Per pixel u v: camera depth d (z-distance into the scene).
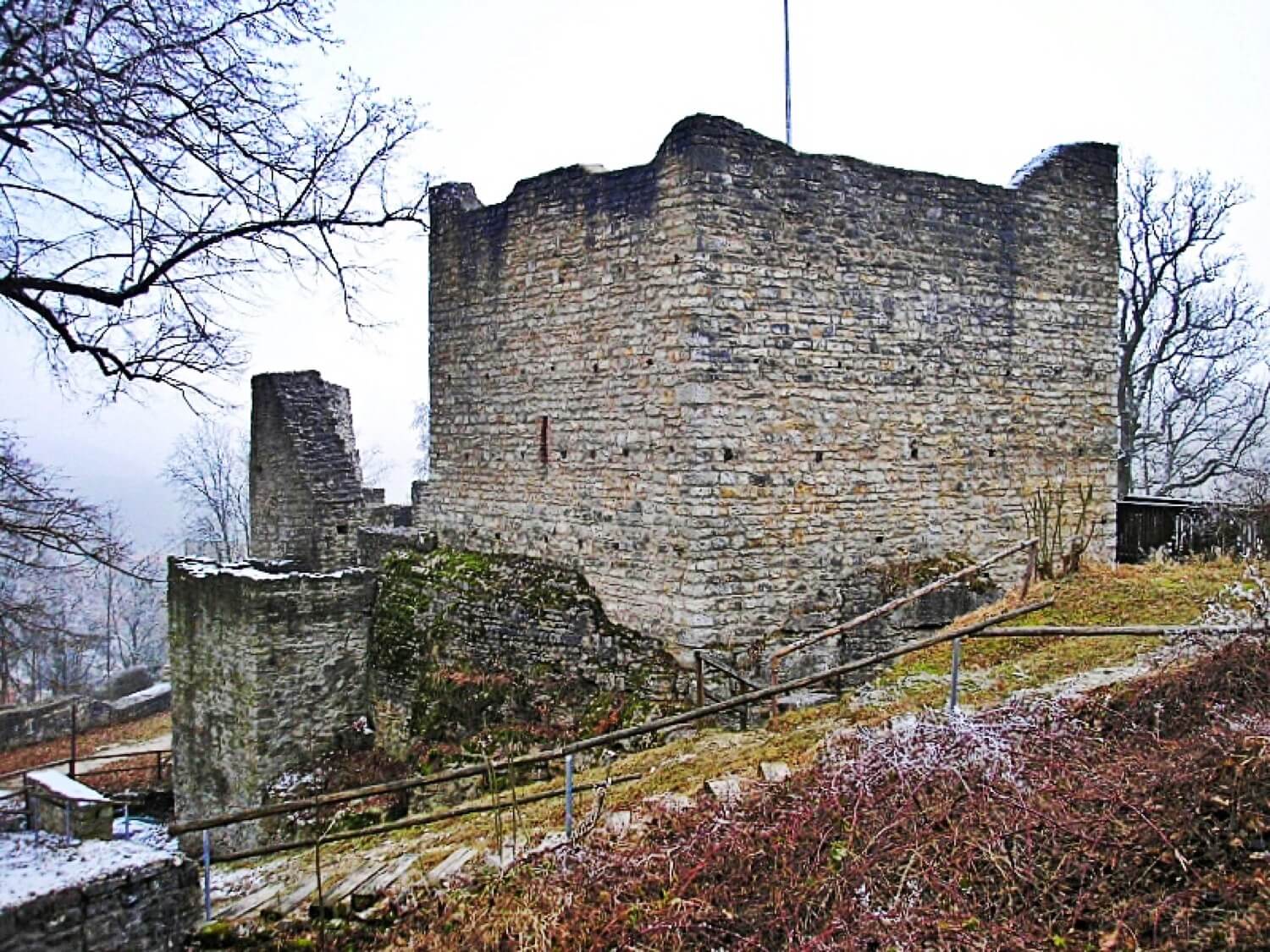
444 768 10.30
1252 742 4.96
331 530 15.70
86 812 7.11
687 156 9.71
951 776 5.38
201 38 6.75
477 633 11.59
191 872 5.77
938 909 4.52
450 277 12.63
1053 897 4.46
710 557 9.80
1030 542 9.91
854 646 10.42
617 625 10.54
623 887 5.19
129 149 6.58
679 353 9.83
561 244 11.11
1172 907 4.18
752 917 4.78
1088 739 5.84
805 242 10.25
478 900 5.49
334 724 12.55
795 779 6.05
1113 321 12.34
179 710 13.78
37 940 5.04
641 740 9.25
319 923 5.62
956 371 11.24
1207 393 26.67
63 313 7.40
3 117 6.28
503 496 12.06
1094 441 12.27
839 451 10.52
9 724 20.98
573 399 11.07
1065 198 11.92
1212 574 10.47
